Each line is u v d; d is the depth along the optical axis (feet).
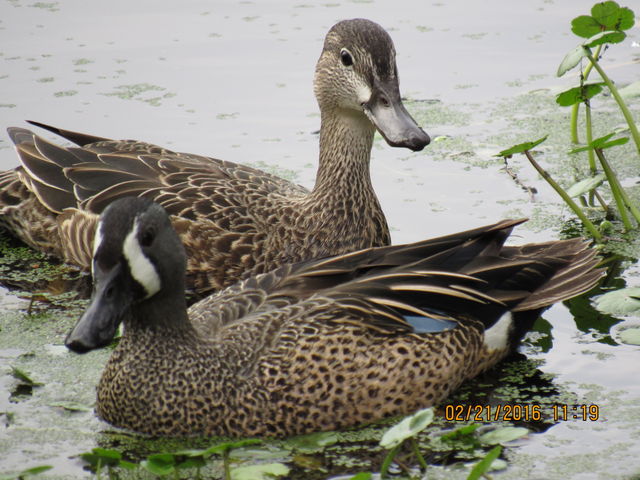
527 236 44.83
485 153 52.70
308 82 60.59
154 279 31.73
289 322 33.24
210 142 53.62
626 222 45.24
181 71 62.03
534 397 34.04
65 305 40.52
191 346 32.48
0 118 55.88
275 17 70.18
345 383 32.30
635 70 59.77
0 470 29.81
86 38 66.69
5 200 45.32
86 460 29.68
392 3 72.54
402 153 53.52
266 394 31.99
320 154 43.65
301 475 29.81
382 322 33.45
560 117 56.29
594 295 40.40
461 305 34.83
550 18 68.28
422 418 28.40
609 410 33.01
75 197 43.01
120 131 54.54
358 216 42.96
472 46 64.59
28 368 35.88
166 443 31.89
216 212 41.14
